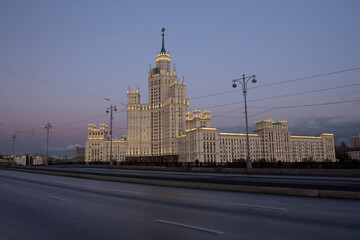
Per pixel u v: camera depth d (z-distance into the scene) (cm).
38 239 875
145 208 1330
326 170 3516
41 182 2945
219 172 4659
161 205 1405
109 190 2114
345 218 1080
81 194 1892
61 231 957
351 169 3319
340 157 16288
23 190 2184
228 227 959
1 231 970
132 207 1362
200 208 1310
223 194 1809
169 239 838
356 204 1381
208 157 18675
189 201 1523
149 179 2662
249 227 955
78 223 1060
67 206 1430
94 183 2775
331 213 1172
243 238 834
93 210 1305
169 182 2422
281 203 1425
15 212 1297
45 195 1866
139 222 1052
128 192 1970
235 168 4459
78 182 2914
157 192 1953
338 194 1576
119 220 1091
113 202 1525
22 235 920
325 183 2198
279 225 979
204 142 18762
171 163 6512
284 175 3759
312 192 1648
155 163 6938
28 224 1063
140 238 855
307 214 1155
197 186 2203
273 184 1878
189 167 5206
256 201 1498
